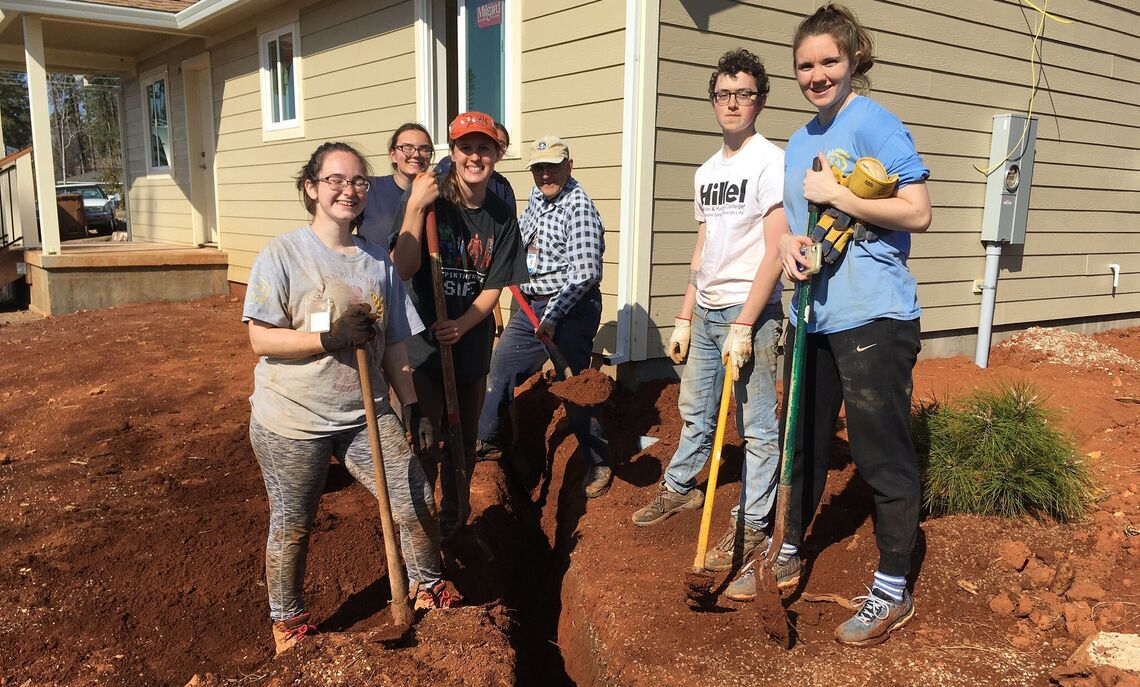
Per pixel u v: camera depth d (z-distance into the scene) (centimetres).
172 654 304
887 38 643
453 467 371
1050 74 778
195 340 802
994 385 573
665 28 516
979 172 739
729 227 334
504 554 412
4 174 1130
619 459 474
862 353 279
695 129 543
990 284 738
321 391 280
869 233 276
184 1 1188
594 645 318
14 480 443
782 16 570
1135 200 911
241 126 1076
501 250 359
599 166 548
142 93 1392
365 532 391
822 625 302
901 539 285
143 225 1502
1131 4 833
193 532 380
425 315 357
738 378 338
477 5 655
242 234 1108
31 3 962
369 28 789
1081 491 378
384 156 794
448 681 271
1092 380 677
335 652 285
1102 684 250
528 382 594
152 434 516
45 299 1041
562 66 568
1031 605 302
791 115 589
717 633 297
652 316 550
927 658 276
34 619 310
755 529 341
